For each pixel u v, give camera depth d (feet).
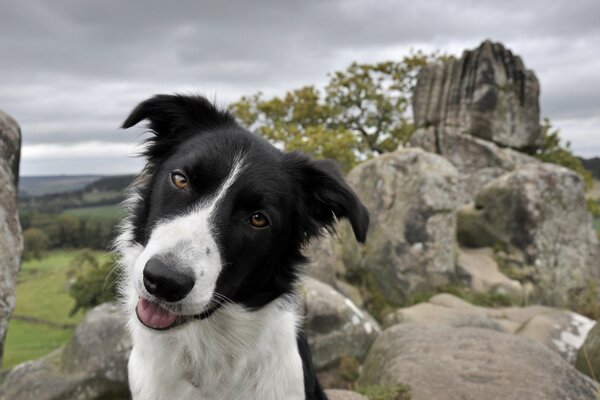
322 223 1.42
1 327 2.11
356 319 3.24
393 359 2.27
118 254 1.39
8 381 2.56
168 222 1.11
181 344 1.25
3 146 2.25
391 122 12.78
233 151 1.25
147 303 1.09
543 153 10.00
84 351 2.52
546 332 3.37
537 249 5.18
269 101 11.94
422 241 4.84
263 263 1.24
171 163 1.25
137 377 1.30
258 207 1.20
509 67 7.75
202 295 1.03
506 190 5.36
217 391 1.28
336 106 12.46
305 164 1.37
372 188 5.11
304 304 3.14
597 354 2.34
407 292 4.71
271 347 1.29
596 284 5.36
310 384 1.44
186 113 1.41
